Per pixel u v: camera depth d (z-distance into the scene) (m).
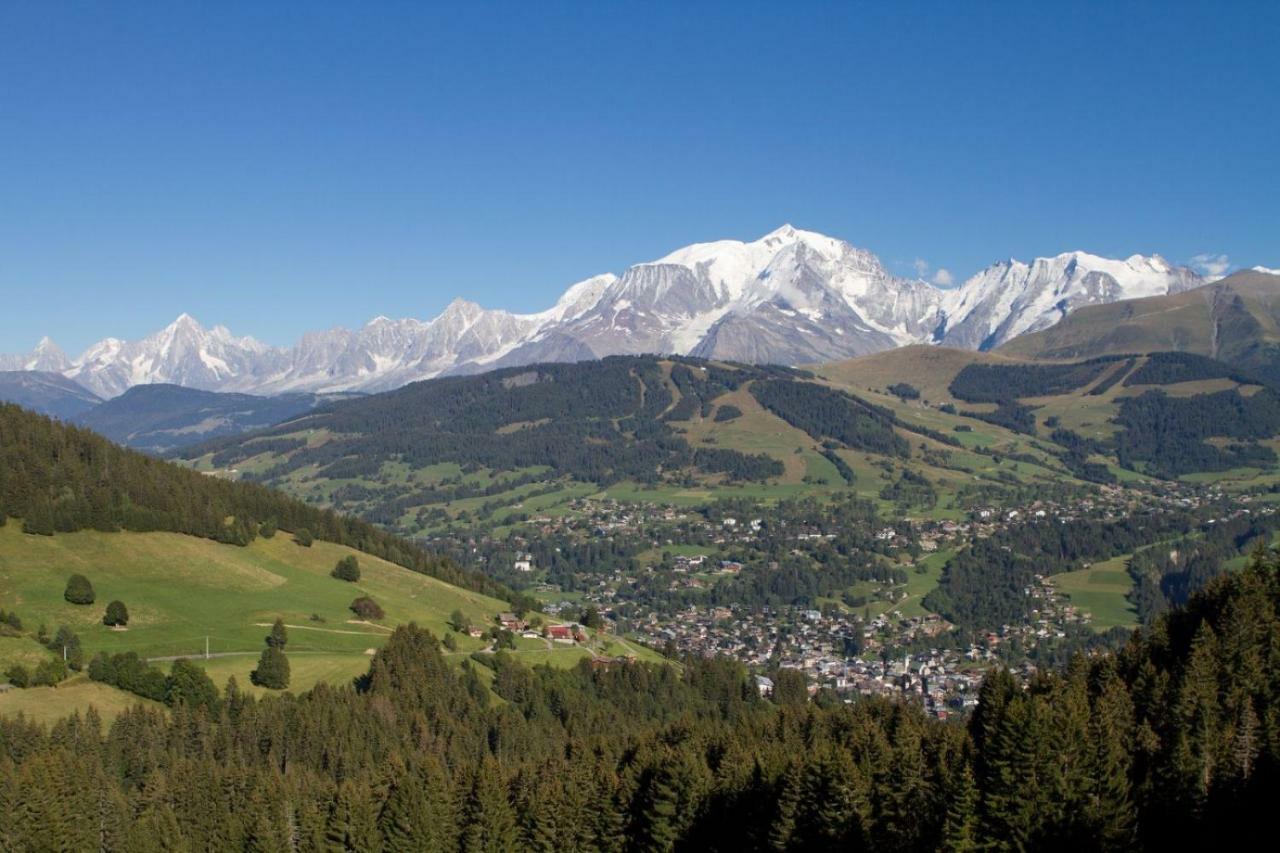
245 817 125.25
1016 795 94.94
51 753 126.44
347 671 180.62
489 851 120.06
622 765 138.75
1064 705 110.94
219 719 153.25
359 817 122.56
